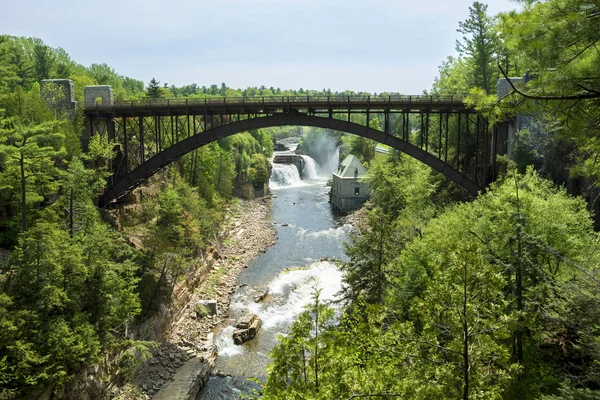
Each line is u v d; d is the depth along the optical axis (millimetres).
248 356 26953
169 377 24484
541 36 8461
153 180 43656
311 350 10180
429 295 10164
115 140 40906
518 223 15305
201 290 35656
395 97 33969
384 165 50188
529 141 28484
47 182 27203
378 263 22688
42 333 18438
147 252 31562
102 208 35438
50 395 18688
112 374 22562
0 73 32750
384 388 9508
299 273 39875
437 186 42375
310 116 34875
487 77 43188
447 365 9727
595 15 7887
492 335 9867
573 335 14656
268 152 104375
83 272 21344
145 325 26547
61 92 36031
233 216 60031
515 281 15125
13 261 19578
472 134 42438
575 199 20469
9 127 27250
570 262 14742
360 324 11406
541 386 14695
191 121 57125
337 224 59094
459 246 9953
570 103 8961
